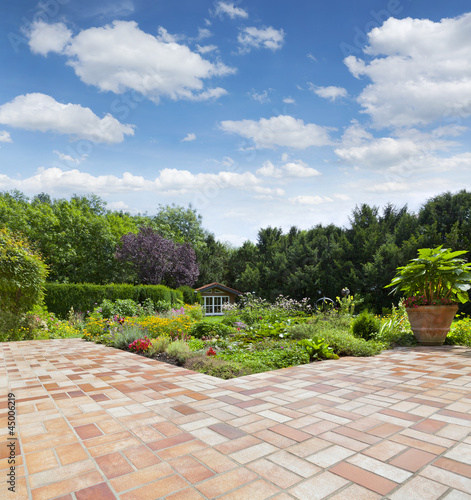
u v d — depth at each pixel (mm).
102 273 26250
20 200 30047
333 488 1692
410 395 3305
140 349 6715
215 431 2469
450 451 2086
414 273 6867
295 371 4555
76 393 3609
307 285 20328
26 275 9680
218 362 5039
